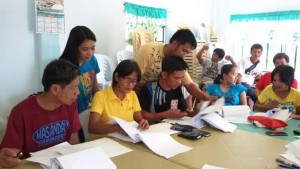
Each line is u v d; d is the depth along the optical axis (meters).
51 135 1.28
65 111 1.32
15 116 1.18
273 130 1.46
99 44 3.54
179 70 1.70
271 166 1.00
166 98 1.82
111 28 3.65
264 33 4.93
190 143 1.23
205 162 1.02
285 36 4.68
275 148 1.18
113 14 3.64
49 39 2.90
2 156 0.96
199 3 5.04
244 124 1.57
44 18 2.82
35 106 1.22
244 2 5.10
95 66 1.99
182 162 1.02
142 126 1.38
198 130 1.41
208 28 4.88
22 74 2.81
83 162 0.92
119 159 1.04
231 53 5.39
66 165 0.89
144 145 1.19
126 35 3.86
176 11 4.58
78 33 1.64
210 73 4.10
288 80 1.95
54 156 0.98
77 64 1.66
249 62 4.27
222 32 5.45
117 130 1.33
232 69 2.34
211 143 1.24
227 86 2.38
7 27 2.64
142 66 1.86
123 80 1.53
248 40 5.15
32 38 2.84
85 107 1.83
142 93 1.81
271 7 4.78
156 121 1.65
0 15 2.57
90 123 1.45
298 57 4.60
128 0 3.81
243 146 1.20
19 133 1.17
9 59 2.70
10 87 2.74
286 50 4.71
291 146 1.18
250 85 3.88
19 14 2.70
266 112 1.81
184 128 1.41
